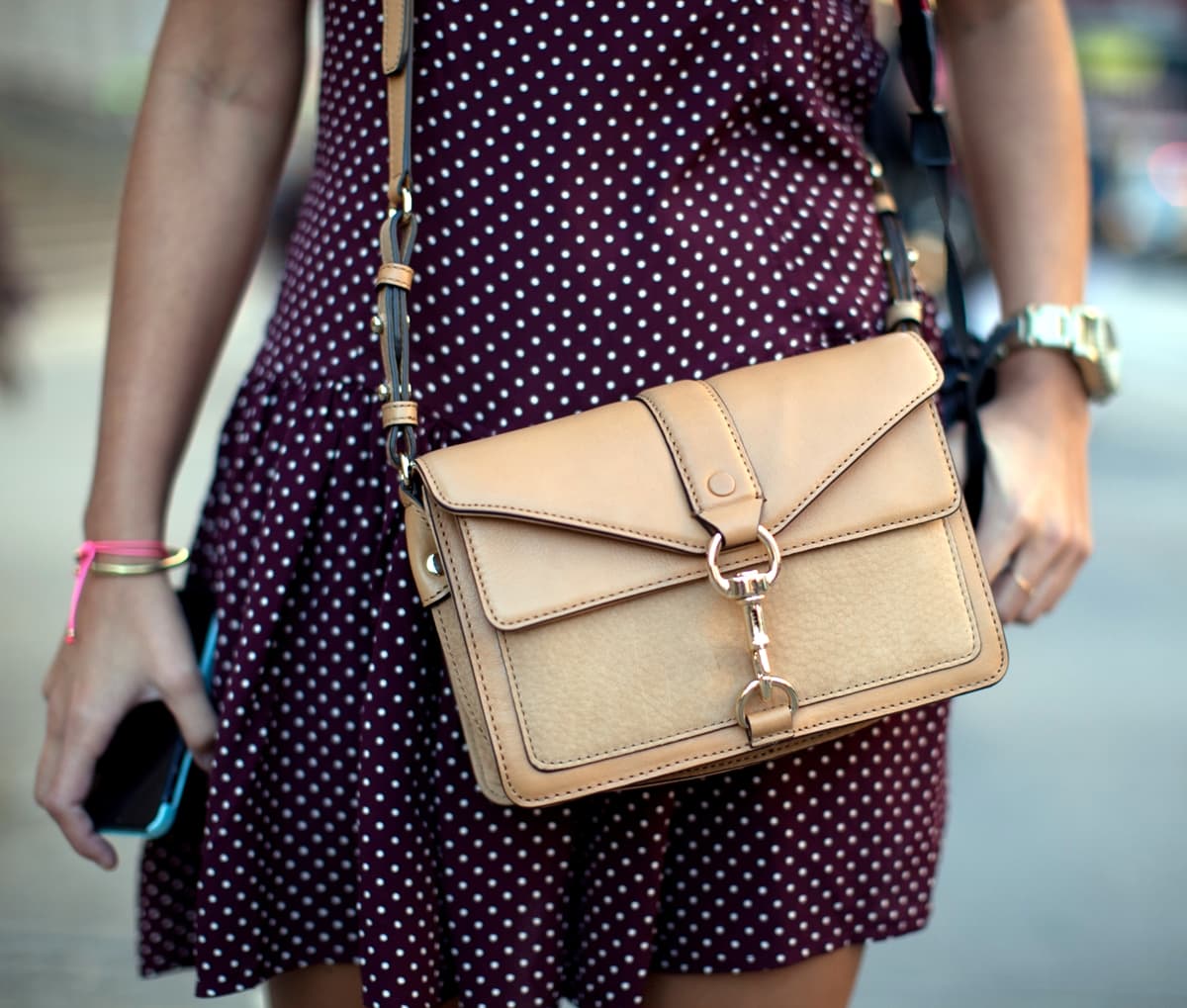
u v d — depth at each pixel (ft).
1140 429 28.84
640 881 4.16
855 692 3.89
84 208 71.97
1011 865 10.01
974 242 15.23
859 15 4.61
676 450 3.86
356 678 4.25
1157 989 8.48
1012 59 4.84
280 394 4.42
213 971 4.24
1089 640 15.21
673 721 3.78
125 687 4.38
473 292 4.17
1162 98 109.19
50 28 118.83
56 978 8.38
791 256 4.32
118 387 4.53
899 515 3.97
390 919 4.07
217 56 4.64
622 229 4.17
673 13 4.17
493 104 4.16
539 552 3.79
